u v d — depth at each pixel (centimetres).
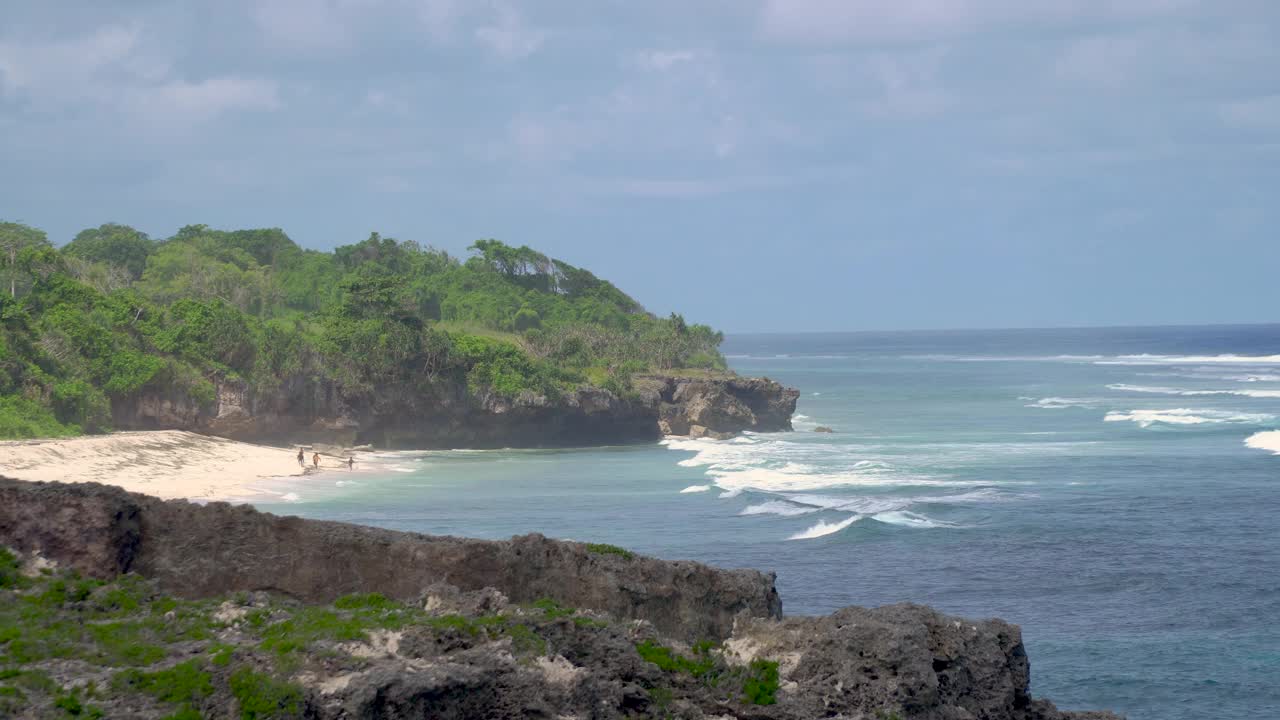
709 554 4819
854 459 8200
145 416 8556
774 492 6475
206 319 9144
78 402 7856
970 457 8100
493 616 1625
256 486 6769
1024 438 9412
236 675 1371
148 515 1822
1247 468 7175
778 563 4675
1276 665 3381
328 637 1492
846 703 1638
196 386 8694
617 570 1878
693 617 1900
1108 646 3588
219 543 1823
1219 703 3105
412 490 6731
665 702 1641
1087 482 6694
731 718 1642
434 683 1412
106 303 9188
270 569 1823
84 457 6775
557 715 1513
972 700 1783
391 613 1633
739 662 1702
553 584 1859
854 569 4584
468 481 7212
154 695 1358
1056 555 4784
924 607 1822
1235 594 4162
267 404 9088
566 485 6969
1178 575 4434
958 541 5053
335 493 6569
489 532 5238
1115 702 3138
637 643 1689
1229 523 5388
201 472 7075
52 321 8512
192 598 1798
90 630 1518
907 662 1666
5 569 1661
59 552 1736
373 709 1369
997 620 1912
